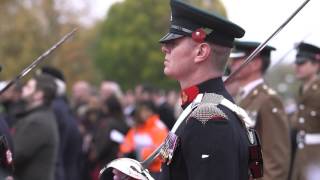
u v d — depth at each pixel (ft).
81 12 192.34
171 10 18.62
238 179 17.13
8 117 53.11
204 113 17.06
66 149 46.21
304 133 37.19
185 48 18.25
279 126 29.50
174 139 17.33
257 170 18.28
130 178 18.10
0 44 173.06
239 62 30.17
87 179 52.90
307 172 36.81
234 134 17.12
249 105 30.01
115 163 18.25
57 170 42.19
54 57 196.95
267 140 29.37
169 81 206.80
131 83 215.31
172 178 17.38
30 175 36.27
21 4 175.83
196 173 16.69
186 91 18.28
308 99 36.96
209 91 18.03
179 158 17.26
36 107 37.29
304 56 36.96
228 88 30.53
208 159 16.62
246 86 30.37
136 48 212.43
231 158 16.72
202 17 18.01
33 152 36.32
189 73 18.31
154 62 209.97
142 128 48.21
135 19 213.66
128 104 91.66
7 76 170.71
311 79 37.29
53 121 37.40
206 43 18.10
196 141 16.88
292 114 41.63
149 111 48.29
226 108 17.67
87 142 57.77
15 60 172.24
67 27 175.01
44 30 175.01
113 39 219.61
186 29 18.21
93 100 60.64
